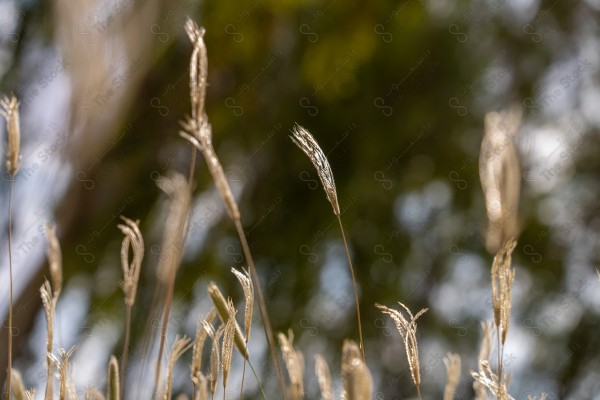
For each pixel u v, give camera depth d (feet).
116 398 4.20
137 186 19.72
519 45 22.71
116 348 18.38
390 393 19.76
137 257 4.46
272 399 15.81
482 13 22.74
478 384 4.50
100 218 18.67
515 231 3.45
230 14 19.22
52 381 4.37
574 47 23.11
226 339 3.92
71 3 13.85
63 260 18.65
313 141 4.07
